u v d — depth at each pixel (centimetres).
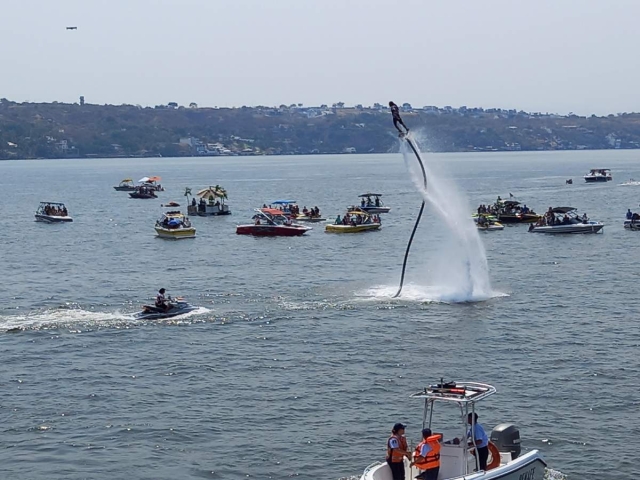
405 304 7975
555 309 7675
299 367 5900
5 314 7706
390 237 13875
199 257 11781
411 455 3681
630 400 5091
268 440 4581
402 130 8700
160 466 4284
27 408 5109
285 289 8944
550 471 4147
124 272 10431
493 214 16125
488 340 6562
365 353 6234
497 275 9694
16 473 4209
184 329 7006
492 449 3734
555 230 14062
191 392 5381
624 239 13038
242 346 6462
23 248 13075
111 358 6169
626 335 6644
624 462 4247
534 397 5169
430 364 5931
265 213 15200
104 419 4912
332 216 18150
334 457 4366
